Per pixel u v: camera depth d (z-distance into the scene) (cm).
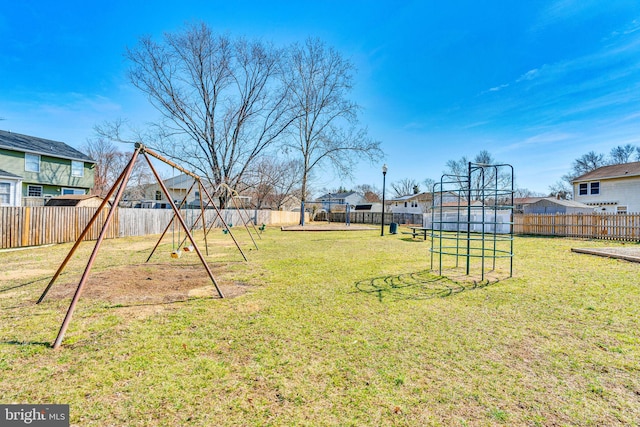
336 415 176
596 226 1314
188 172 632
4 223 894
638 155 4025
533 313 353
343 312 358
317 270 617
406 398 192
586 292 440
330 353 254
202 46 2077
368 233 1775
